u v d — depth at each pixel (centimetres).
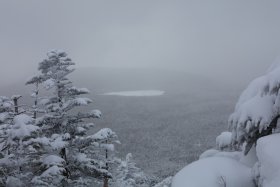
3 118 1118
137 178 1939
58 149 1286
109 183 1748
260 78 845
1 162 1116
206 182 762
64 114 1370
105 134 1389
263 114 754
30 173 1197
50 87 1307
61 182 1310
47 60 1366
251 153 858
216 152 1059
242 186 759
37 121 1327
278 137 719
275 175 647
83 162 1362
